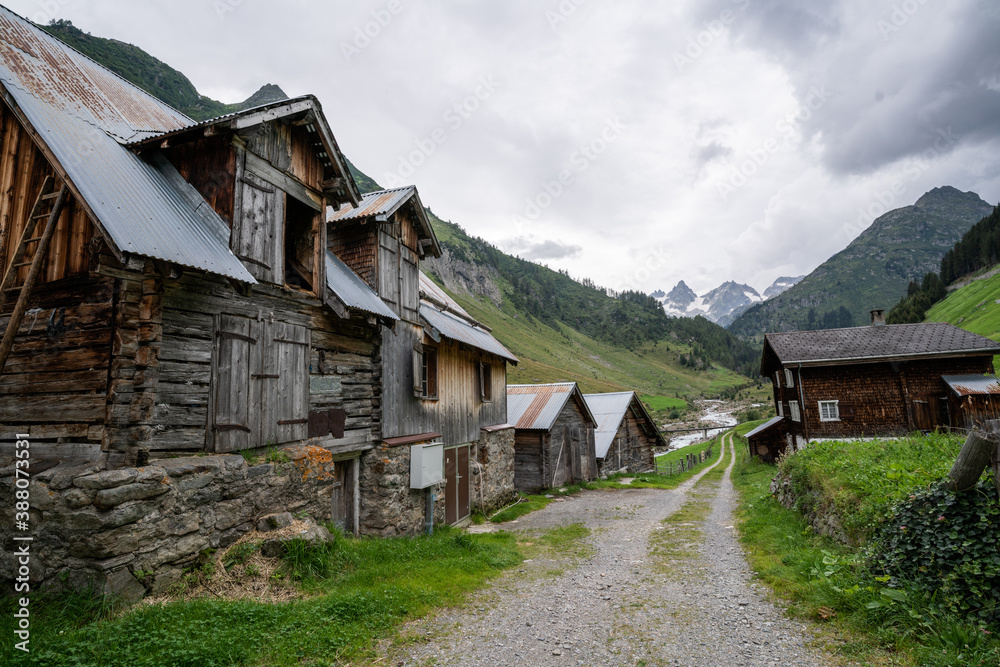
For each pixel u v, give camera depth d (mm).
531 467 22203
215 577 6145
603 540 11242
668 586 7457
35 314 6547
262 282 7934
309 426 8703
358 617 5676
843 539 7703
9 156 7023
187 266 5980
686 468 36719
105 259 5762
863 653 4645
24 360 6512
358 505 10164
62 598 5227
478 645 5297
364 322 10508
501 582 7789
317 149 9562
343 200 10211
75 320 6266
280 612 5488
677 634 5543
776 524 10820
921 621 4816
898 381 24438
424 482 11125
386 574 7387
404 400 11750
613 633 5645
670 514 14859
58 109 7066
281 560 6734
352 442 9797
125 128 8086
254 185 7949
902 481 7422
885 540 6184
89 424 5945
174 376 6375
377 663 4801
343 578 6875
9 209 6852
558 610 6445
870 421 24594
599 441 27531
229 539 6699
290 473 7859
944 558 5297
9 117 7148
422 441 11977
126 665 4105
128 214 5957
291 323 8484
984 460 5211
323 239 9453
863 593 5633
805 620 5648
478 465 15742
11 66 7109
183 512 6043
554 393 24469
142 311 6160
